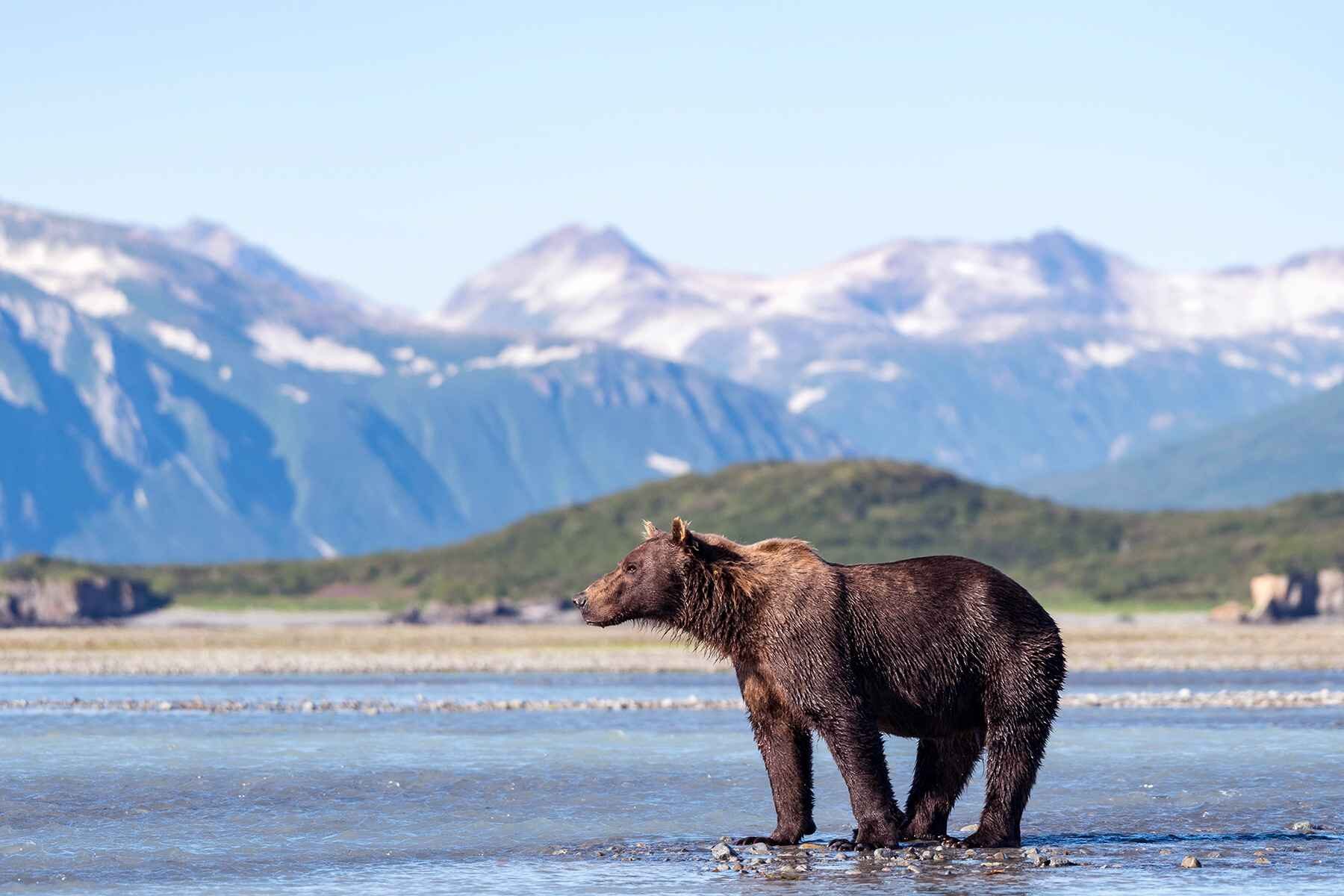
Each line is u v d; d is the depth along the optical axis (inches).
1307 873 1916.8
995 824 2078.0
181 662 7760.8
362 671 7190.0
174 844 2183.8
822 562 2062.0
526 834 2279.8
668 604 2054.6
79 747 3371.1
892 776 3061.0
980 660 2046.0
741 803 2564.0
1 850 2135.8
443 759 3139.8
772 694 2058.3
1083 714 4313.5
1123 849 2103.8
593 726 3941.9
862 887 1834.4
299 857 2094.0
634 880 1907.0
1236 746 3380.9
